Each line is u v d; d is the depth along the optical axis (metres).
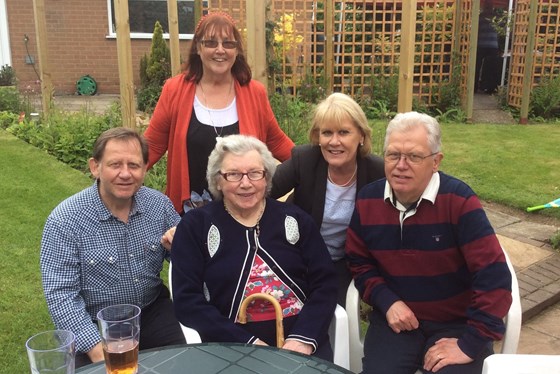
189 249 2.32
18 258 4.04
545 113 9.82
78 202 2.36
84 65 12.69
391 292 2.44
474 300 2.23
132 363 1.64
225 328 2.21
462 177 6.24
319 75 10.02
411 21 4.53
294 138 6.00
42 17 7.33
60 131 6.91
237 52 3.03
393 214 2.37
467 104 9.59
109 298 2.40
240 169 2.29
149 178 5.17
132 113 5.86
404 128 2.25
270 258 2.34
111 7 12.49
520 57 9.91
